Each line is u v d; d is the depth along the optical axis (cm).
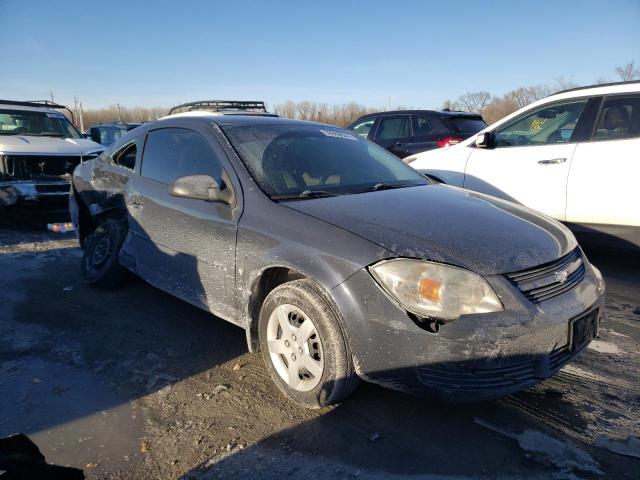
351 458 234
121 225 449
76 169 520
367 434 251
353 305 243
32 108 924
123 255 427
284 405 278
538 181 525
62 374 312
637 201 457
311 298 257
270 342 285
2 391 292
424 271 234
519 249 256
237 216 305
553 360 244
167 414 271
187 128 377
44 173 748
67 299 437
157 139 402
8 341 356
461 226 270
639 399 281
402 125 899
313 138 385
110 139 1581
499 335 225
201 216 329
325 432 253
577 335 252
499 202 346
